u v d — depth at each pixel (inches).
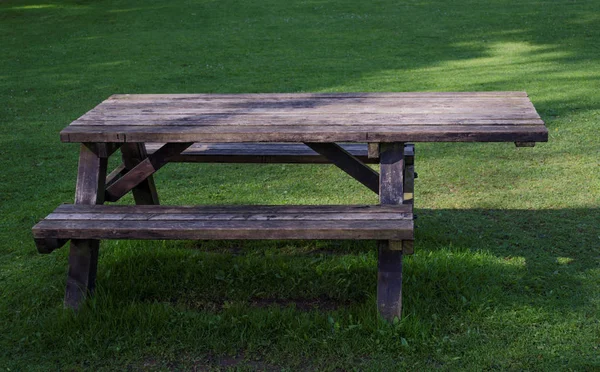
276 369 118.9
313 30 587.5
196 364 121.4
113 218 132.7
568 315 132.3
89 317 132.5
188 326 130.8
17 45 572.1
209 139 133.9
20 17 714.8
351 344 123.9
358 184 220.7
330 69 431.8
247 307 138.9
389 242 123.4
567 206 192.9
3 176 238.1
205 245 174.2
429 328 127.0
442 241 170.7
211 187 221.6
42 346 127.3
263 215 132.1
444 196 206.5
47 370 121.2
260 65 453.1
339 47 510.0
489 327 128.7
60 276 157.9
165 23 657.6
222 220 129.7
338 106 155.4
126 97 173.6
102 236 127.5
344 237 122.9
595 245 165.5
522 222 182.7
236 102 163.6
